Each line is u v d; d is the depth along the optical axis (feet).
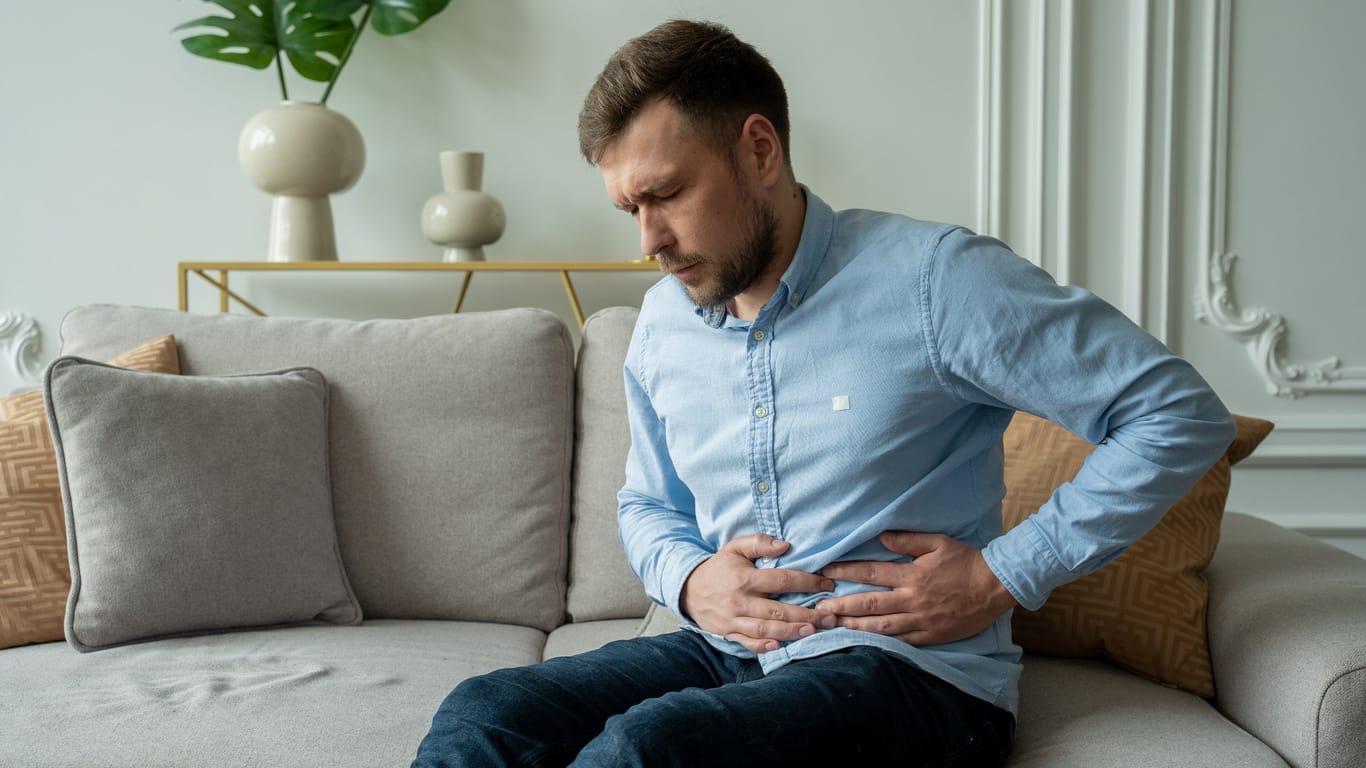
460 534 5.95
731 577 3.94
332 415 6.07
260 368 6.17
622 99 3.67
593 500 6.10
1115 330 3.60
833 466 3.81
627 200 3.76
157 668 4.97
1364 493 8.77
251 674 4.86
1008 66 8.45
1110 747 3.71
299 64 8.12
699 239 3.72
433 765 3.51
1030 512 4.77
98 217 8.46
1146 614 4.45
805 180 8.56
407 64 8.47
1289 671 3.82
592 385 6.31
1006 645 3.96
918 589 3.72
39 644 5.47
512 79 8.50
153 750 4.18
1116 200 8.53
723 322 4.05
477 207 7.93
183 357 6.23
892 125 8.53
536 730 3.60
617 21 8.46
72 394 5.45
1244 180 8.56
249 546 5.49
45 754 4.14
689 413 4.16
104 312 6.48
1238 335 8.61
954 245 3.70
